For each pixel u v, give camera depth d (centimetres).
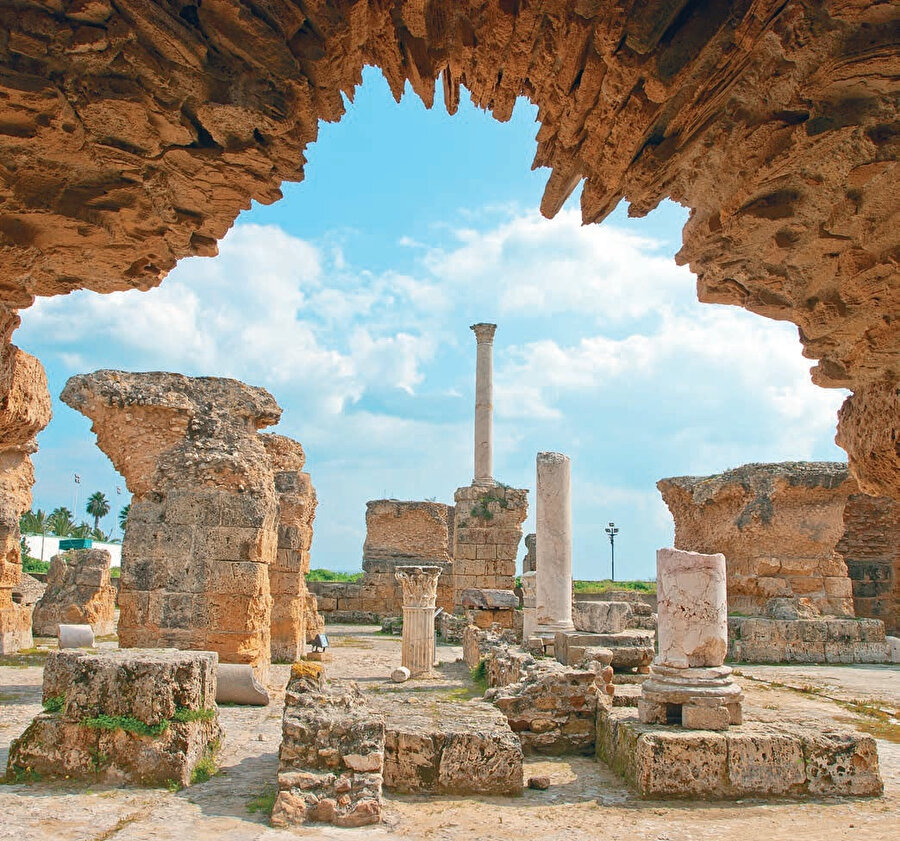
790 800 818
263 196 549
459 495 3114
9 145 463
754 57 431
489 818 748
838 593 2372
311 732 795
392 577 3400
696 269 623
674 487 2816
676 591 955
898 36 387
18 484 1977
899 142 430
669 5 425
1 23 404
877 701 1477
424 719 910
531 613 2086
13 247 537
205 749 891
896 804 805
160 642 1373
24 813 712
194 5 432
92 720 829
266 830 695
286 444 2089
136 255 587
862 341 566
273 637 1819
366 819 725
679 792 816
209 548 1407
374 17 491
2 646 1833
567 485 1822
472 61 533
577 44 469
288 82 474
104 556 2358
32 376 748
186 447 1453
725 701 897
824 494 2416
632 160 541
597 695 1047
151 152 492
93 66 430
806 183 483
